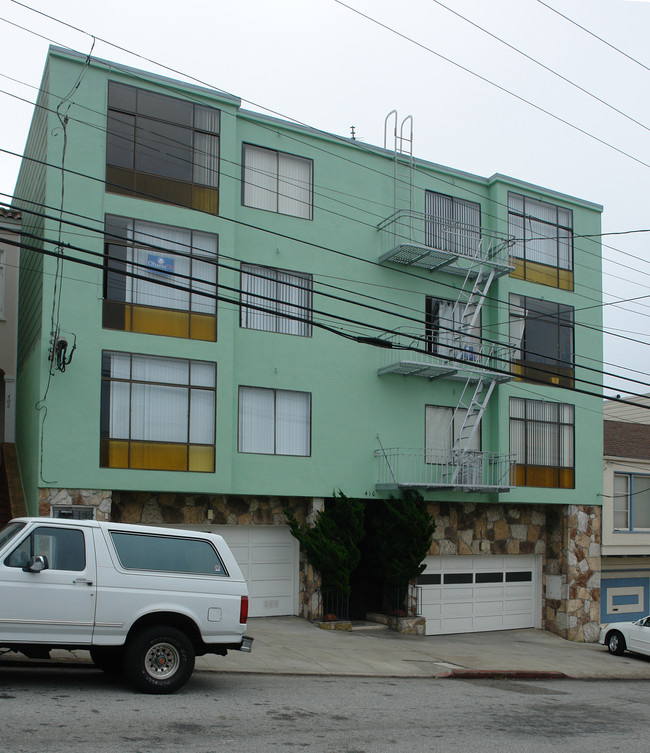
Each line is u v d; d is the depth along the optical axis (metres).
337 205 21.73
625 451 28.30
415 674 15.21
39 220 18.70
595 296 26.05
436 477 22.34
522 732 10.04
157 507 19.08
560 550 24.61
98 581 10.05
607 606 26.89
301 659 15.14
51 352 17.11
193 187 19.25
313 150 21.58
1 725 8.11
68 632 9.81
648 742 9.97
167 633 10.38
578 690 15.02
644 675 18.42
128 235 18.28
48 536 10.06
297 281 20.92
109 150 18.30
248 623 19.44
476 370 22.39
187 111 19.36
